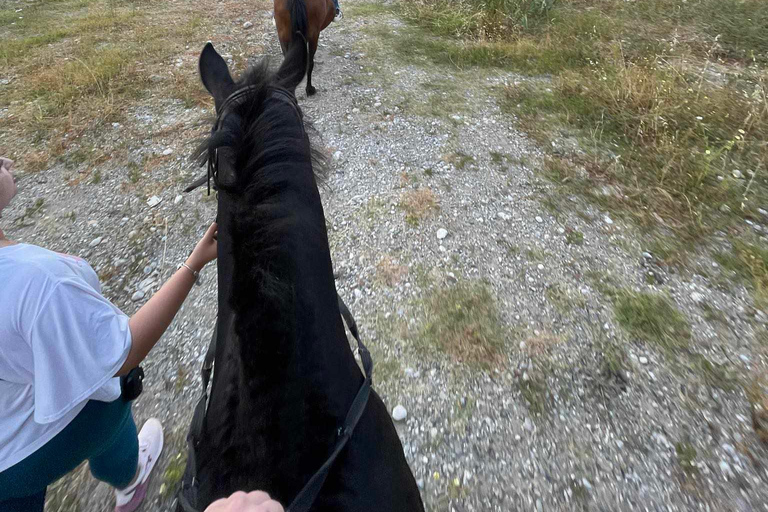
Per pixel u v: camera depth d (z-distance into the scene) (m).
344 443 0.87
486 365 2.32
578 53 5.20
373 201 3.32
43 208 3.37
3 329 0.93
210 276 2.81
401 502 0.96
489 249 2.96
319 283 0.89
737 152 3.73
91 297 1.00
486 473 1.94
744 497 1.86
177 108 4.38
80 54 5.36
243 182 0.85
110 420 1.29
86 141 3.99
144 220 3.23
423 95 4.56
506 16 5.91
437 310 2.59
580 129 4.07
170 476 1.90
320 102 4.43
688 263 2.87
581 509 1.83
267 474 0.83
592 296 2.67
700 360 2.34
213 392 1.03
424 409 2.15
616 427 2.08
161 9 6.77
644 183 3.47
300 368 0.83
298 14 3.76
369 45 5.53
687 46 5.26
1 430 1.05
